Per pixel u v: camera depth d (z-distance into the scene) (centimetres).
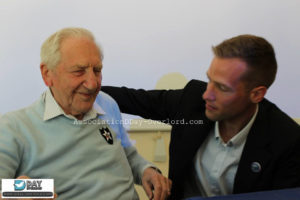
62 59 96
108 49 193
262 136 110
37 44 181
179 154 121
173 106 136
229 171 116
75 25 184
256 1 206
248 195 78
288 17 211
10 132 93
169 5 197
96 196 102
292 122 116
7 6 173
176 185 124
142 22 195
